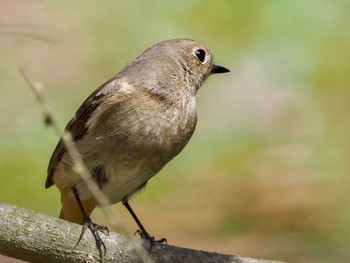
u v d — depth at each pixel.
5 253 8.73
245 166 15.51
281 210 14.33
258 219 14.20
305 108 16.73
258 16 17.94
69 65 17.50
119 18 18.38
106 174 9.62
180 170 15.43
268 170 15.40
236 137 16.27
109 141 9.48
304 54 17.47
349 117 16.45
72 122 9.68
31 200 14.07
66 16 18.33
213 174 15.34
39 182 14.36
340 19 17.84
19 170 14.48
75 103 16.91
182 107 9.78
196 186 14.98
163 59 9.94
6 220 8.66
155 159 9.63
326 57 17.42
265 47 17.61
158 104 9.59
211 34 17.91
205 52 10.35
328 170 15.35
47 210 13.95
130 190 9.91
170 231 14.04
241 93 17.06
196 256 8.92
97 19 18.34
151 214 14.41
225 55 17.56
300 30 17.77
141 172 9.68
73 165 9.55
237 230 14.11
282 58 17.44
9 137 15.38
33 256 8.72
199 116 16.78
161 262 8.88
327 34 17.70
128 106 9.46
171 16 18.31
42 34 14.45
